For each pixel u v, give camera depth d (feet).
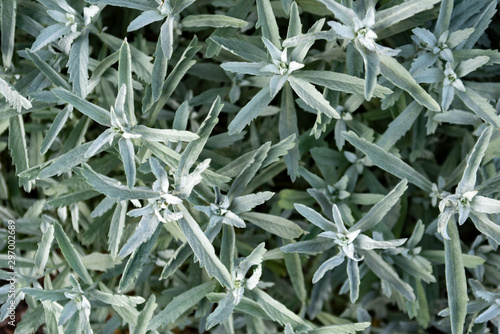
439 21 1.76
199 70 1.98
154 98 1.79
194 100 2.00
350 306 2.11
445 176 2.01
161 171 1.70
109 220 1.94
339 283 2.17
